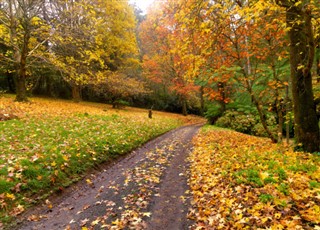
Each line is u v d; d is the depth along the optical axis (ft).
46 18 66.59
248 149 32.24
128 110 104.37
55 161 24.93
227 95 66.03
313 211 14.07
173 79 110.52
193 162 31.37
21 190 19.69
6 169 21.21
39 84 102.12
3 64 79.77
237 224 14.61
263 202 16.33
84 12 71.46
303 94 28.43
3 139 28.94
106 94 103.65
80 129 39.34
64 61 75.46
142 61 133.90
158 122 75.00
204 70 36.86
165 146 42.47
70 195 21.77
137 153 37.11
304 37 27.66
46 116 46.34
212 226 15.37
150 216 17.44
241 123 70.08
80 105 85.87
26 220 17.19
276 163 23.49
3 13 60.18
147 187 22.88
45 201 19.93
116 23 97.81
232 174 22.41
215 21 25.90
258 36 35.86
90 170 27.30
